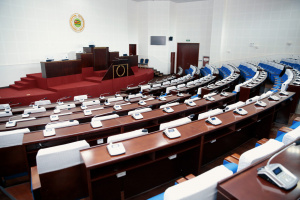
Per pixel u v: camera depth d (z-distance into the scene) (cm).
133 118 407
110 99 624
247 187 147
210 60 1443
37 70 1006
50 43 1038
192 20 1501
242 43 1332
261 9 1229
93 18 1216
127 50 1484
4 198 305
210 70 1238
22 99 771
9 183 335
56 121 425
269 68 1108
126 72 1110
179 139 283
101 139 380
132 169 277
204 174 171
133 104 542
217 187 153
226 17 1356
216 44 1395
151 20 1474
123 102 612
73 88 884
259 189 145
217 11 1348
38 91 859
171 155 288
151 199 215
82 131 345
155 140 280
